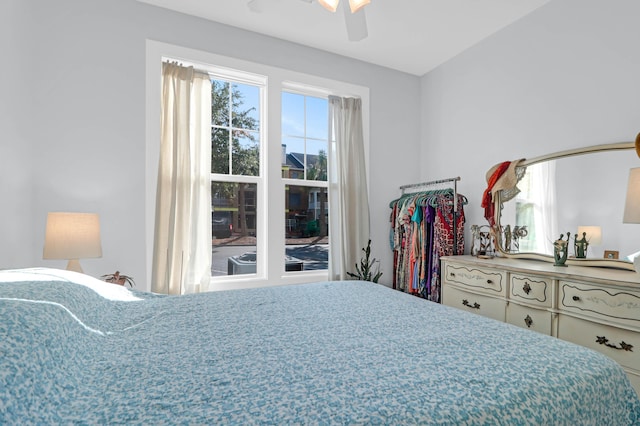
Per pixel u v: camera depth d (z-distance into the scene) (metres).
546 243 2.42
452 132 3.35
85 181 2.33
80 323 0.91
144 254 2.50
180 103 2.63
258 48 2.91
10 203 1.93
